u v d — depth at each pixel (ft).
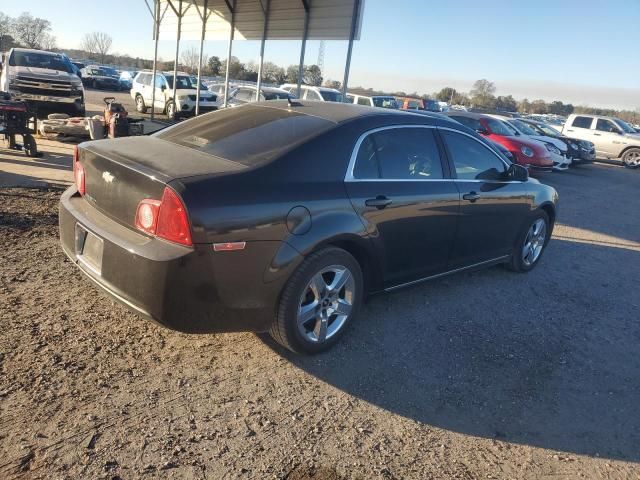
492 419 10.21
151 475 7.80
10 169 25.75
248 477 8.00
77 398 9.27
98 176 10.75
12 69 45.52
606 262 22.35
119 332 11.62
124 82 132.05
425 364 11.94
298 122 12.04
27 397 9.11
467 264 15.79
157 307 9.26
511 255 17.97
